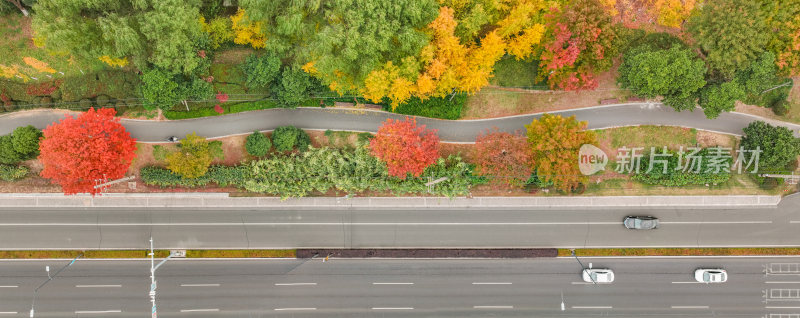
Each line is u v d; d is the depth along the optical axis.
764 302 53.06
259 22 45.03
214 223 52.72
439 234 53.00
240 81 50.41
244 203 52.47
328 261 52.97
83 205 52.28
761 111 51.88
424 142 44.41
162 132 50.97
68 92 49.81
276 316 52.97
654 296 53.31
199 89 47.81
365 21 41.66
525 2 43.75
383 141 44.56
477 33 46.97
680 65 45.00
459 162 49.84
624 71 47.88
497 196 52.66
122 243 52.69
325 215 52.88
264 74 47.34
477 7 42.38
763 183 51.94
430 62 43.78
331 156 49.75
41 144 44.28
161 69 46.56
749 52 44.38
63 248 52.56
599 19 42.59
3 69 49.66
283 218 52.78
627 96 51.62
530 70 51.19
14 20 49.88
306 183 50.50
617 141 51.91
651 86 46.00
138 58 44.66
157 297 52.81
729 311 53.19
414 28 43.41
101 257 52.62
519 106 51.81
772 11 44.09
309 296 53.09
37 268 52.53
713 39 45.31
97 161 43.47
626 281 53.12
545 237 53.09
